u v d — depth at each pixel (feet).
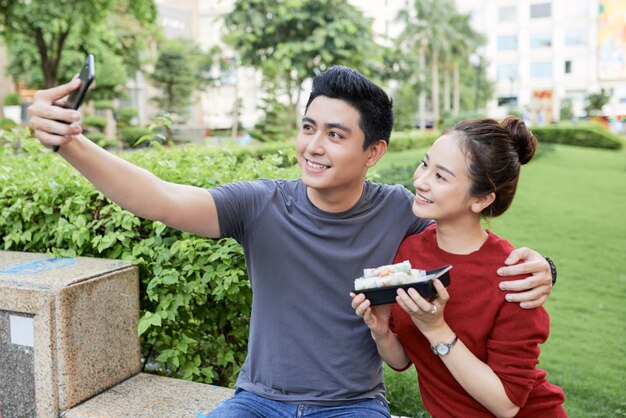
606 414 10.09
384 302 4.80
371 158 5.67
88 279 6.96
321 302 5.57
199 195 5.46
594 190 38.81
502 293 4.85
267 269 5.65
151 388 7.34
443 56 127.34
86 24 50.16
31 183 9.05
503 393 4.74
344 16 41.34
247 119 159.74
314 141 5.32
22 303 6.73
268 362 5.65
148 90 131.34
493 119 5.25
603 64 174.50
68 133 4.41
